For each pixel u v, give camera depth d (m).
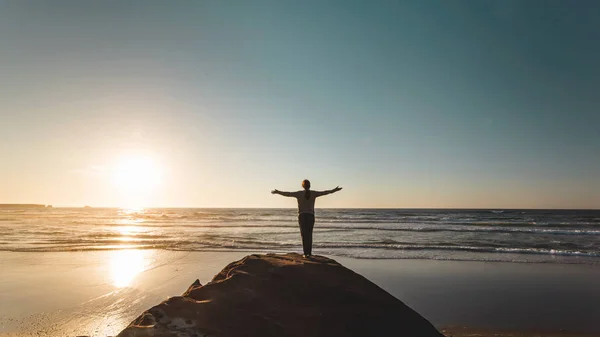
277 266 5.53
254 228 36.12
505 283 11.86
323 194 7.02
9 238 25.61
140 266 14.59
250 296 4.77
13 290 10.83
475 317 8.55
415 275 13.11
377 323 4.74
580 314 8.71
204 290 4.79
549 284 11.69
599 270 14.05
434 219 53.72
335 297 4.98
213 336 4.05
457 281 12.15
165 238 25.34
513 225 38.91
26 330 7.60
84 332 7.46
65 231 32.16
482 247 20.11
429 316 8.65
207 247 20.50
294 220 54.69
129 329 3.95
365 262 15.80
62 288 11.05
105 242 22.98
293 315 4.62
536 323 8.11
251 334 4.23
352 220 51.62
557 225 38.59
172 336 3.91
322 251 18.86
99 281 11.97
